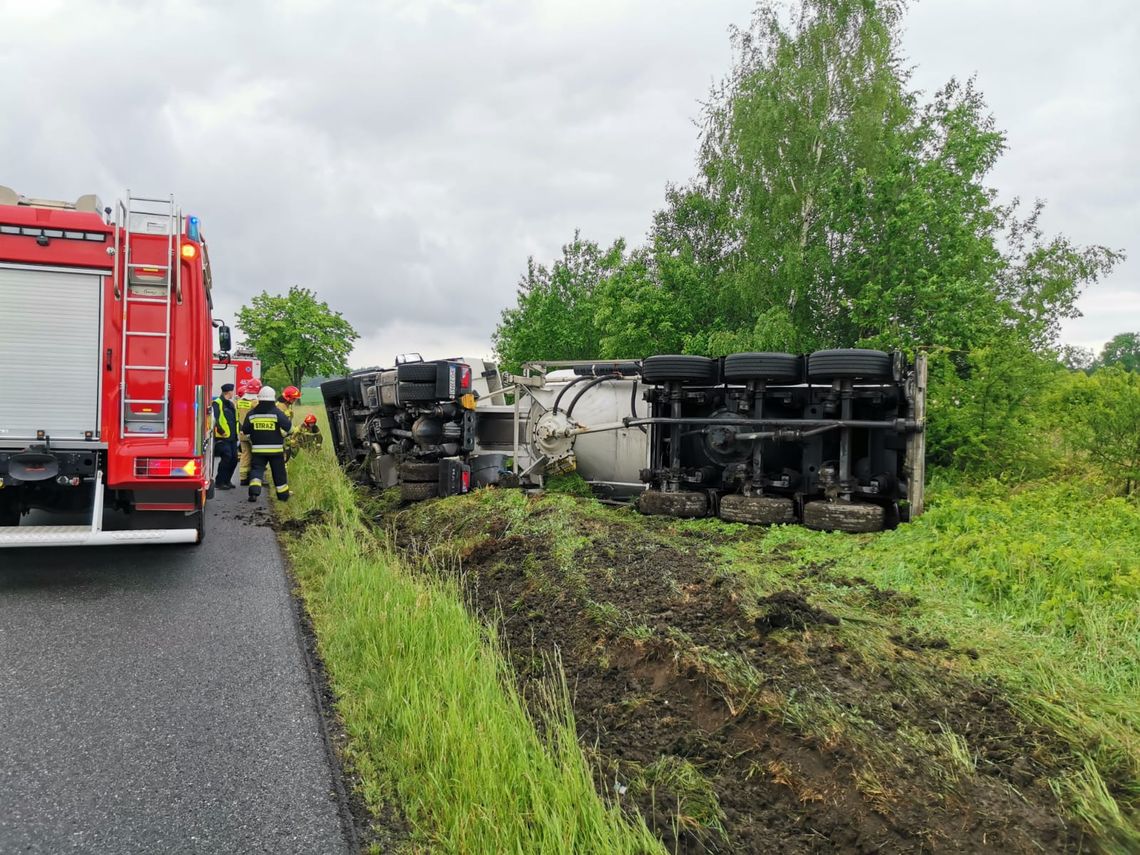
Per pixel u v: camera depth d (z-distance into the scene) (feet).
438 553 24.58
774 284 63.26
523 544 22.93
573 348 90.48
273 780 11.05
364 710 13.16
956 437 31.17
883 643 13.16
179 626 17.99
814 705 11.48
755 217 64.39
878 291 50.55
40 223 21.48
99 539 21.08
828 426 23.24
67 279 21.77
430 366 33.27
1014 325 49.70
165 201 22.34
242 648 16.55
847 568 17.93
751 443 25.62
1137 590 13.75
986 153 54.70
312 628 18.08
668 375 26.27
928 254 49.88
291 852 9.35
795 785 10.20
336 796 10.64
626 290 69.56
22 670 15.07
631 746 11.85
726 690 12.28
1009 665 12.14
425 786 10.51
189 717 13.08
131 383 21.94
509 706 12.24
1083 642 12.82
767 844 9.39
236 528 30.66
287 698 13.93
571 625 16.53
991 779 9.68
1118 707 10.71
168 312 22.12
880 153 62.18
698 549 20.83
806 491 24.98
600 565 19.76
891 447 24.12
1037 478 30.37
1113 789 9.34
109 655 15.99
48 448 21.61
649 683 13.50
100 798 10.46
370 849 9.45
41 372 21.61
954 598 15.25
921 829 9.04
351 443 46.83
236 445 42.80
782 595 14.96
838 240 62.13
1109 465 28.53
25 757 11.59
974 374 32.04
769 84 64.39
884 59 64.03
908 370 23.32
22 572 23.04
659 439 27.84
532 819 9.61
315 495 35.68
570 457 30.94
